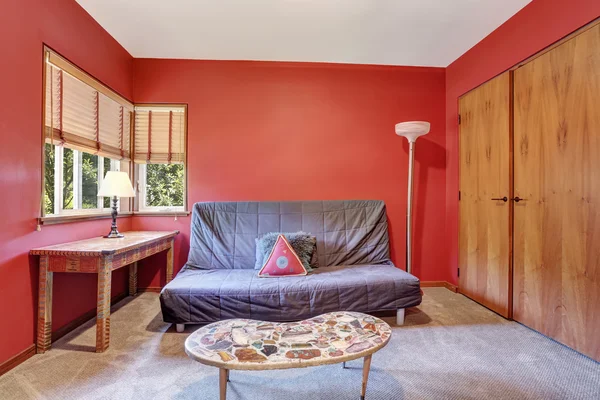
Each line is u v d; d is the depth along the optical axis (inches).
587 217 68.3
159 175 122.3
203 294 79.8
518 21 88.0
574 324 71.6
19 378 60.0
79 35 85.7
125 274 111.4
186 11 88.7
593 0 66.6
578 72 70.1
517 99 88.9
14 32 64.3
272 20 93.0
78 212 93.4
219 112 118.9
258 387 58.2
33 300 69.7
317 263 104.3
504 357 69.2
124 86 110.7
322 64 121.6
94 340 77.1
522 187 87.0
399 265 124.3
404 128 108.4
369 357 52.8
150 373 62.4
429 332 82.5
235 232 108.9
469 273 110.7
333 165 122.0
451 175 122.4
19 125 65.8
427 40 105.0
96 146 95.9
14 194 64.6
